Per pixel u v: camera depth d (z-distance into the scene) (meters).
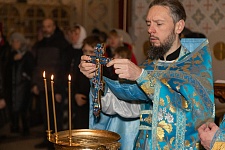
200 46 3.36
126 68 3.01
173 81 3.12
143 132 3.35
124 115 3.41
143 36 7.01
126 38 6.78
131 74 3.03
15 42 8.16
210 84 3.19
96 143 2.79
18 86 8.25
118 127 3.52
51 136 2.96
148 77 3.09
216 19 7.01
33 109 9.07
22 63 8.20
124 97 3.30
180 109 3.14
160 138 3.18
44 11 10.27
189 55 3.31
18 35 8.16
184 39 3.46
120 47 5.56
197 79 3.17
